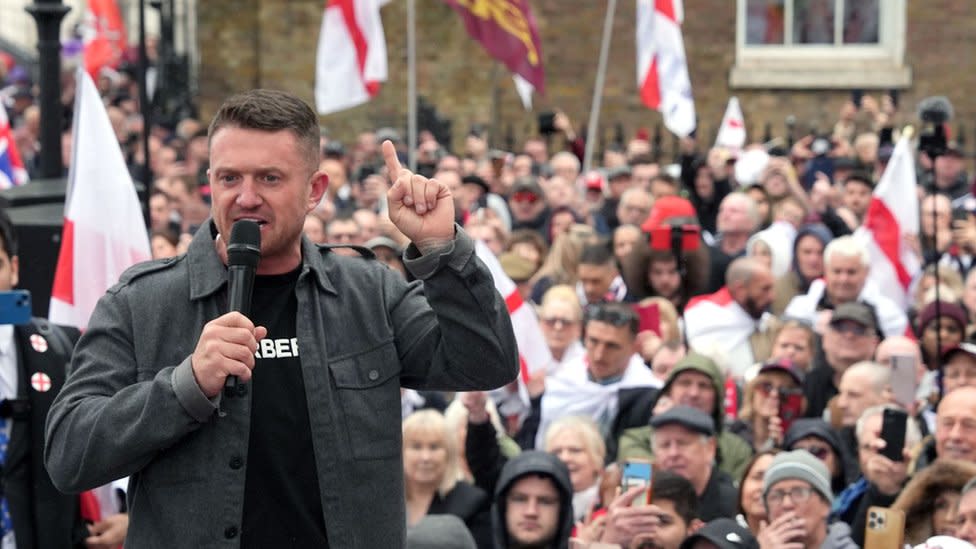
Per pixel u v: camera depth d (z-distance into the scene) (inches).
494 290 179.8
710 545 297.6
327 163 783.7
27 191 383.9
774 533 309.0
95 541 281.1
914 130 1160.8
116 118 869.8
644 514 301.4
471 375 181.0
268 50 1100.5
